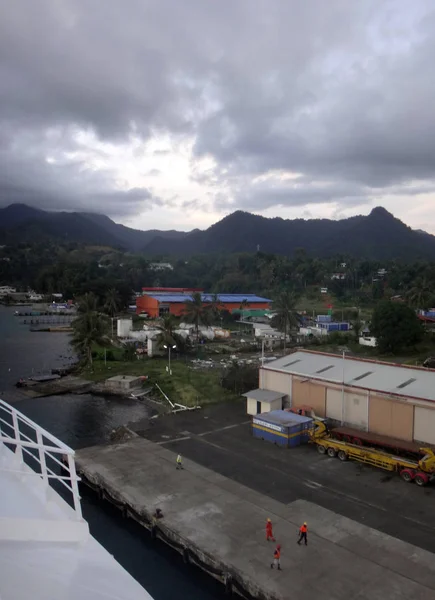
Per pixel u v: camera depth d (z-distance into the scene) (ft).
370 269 597.11
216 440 114.42
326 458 103.09
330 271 604.08
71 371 199.93
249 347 239.91
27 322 373.81
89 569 19.79
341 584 59.72
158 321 325.83
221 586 64.03
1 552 19.13
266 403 129.39
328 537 70.90
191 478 91.35
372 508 80.74
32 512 22.43
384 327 232.73
